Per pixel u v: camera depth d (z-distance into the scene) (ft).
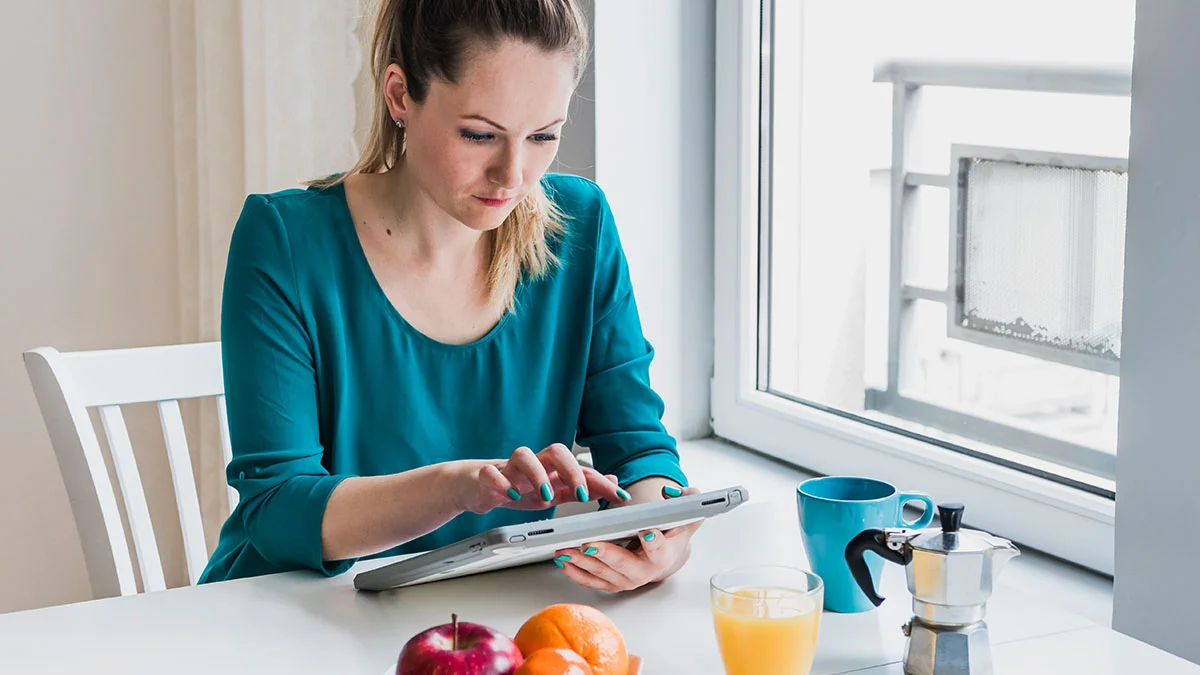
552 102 3.71
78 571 7.34
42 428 7.14
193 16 6.79
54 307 7.06
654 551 3.53
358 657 3.20
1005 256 5.11
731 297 6.36
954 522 2.94
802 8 6.01
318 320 4.07
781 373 6.34
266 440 3.90
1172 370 3.71
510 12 3.56
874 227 5.73
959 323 5.36
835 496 3.60
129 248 7.13
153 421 7.23
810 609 2.91
